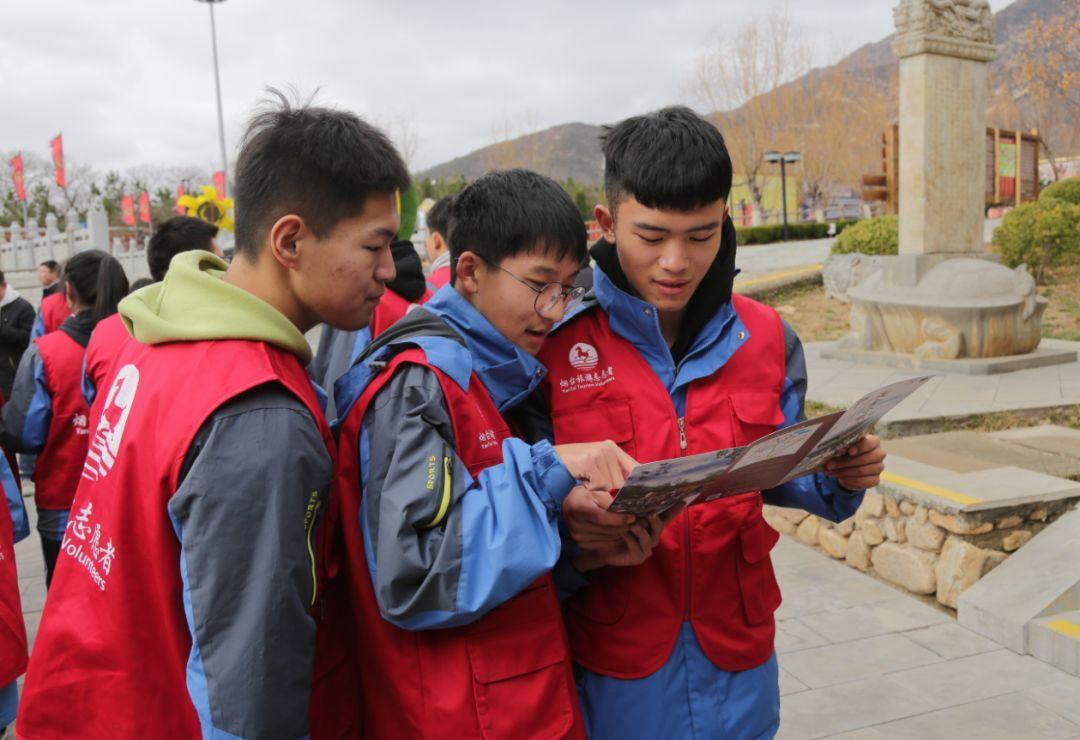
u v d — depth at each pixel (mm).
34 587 4281
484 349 1421
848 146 31281
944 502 3523
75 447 3049
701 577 1471
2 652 1985
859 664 3111
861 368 7129
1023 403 5363
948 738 2621
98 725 1104
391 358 1254
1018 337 6824
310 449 1079
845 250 11969
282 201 1140
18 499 2426
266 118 1198
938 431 5086
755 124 29812
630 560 1365
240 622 1002
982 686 2906
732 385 1518
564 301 1412
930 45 7129
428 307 1480
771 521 4738
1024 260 10875
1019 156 14484
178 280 1188
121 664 1095
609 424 1485
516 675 1199
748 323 1570
